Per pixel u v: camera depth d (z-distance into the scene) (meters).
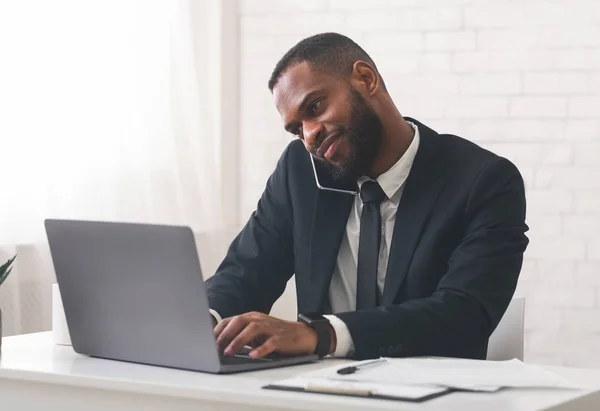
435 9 3.82
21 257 3.34
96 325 1.77
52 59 3.45
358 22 3.94
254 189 4.14
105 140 3.66
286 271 2.41
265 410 1.40
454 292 1.98
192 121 4.01
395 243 2.12
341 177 2.20
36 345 1.96
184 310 1.61
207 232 4.05
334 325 1.81
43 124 3.42
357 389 1.38
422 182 2.14
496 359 2.31
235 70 4.13
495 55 3.75
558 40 3.68
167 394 1.49
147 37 3.84
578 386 1.49
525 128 3.72
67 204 3.50
